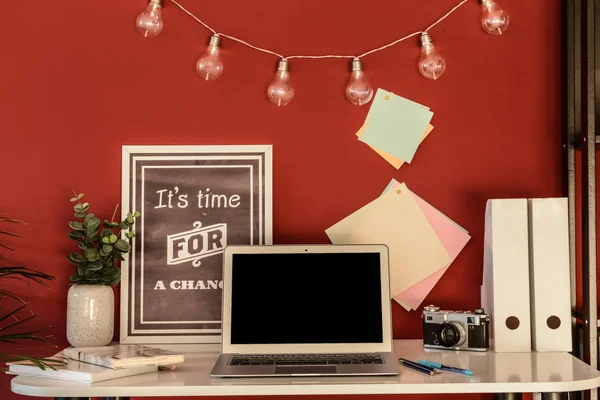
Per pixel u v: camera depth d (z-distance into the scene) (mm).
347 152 1899
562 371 1461
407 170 1898
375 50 1914
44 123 1902
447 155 1900
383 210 1889
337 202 1897
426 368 1467
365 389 1372
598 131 1793
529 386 1366
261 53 1913
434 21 1916
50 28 1911
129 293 1869
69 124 1904
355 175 1898
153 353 1535
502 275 1678
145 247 1879
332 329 1663
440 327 1700
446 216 1891
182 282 1873
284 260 1711
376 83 1912
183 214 1886
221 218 1886
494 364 1537
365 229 1887
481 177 1896
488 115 1903
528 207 1709
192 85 1910
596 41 1795
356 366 1484
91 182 1897
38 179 1896
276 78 1848
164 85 1909
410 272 1881
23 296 1876
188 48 1914
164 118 1905
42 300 1878
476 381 1383
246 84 1910
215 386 1365
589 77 1704
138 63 1912
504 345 1670
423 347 1747
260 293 1688
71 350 1588
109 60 1911
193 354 1773
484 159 1898
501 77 1907
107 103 1906
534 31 1909
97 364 1486
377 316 1672
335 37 1918
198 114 1905
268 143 1903
